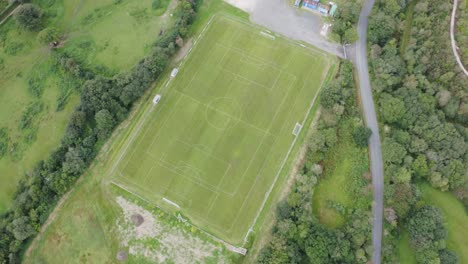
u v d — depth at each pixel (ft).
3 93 392.47
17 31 418.31
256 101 366.43
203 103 368.89
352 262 300.40
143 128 361.30
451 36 363.97
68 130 351.25
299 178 325.42
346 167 338.34
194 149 351.05
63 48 406.21
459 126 333.62
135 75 367.04
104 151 354.54
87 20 419.74
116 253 319.88
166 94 374.22
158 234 323.37
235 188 334.44
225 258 312.50
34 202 330.95
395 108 333.01
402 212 306.14
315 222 310.86
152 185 340.39
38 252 327.06
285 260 296.51
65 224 333.01
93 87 359.05
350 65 368.68
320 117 354.74
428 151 322.96
